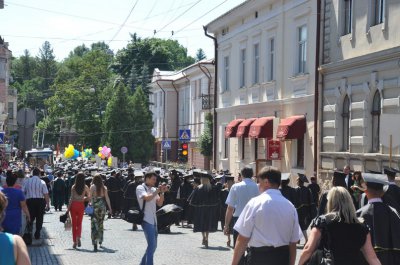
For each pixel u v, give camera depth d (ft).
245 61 130.72
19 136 88.79
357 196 55.83
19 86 493.77
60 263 50.90
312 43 100.01
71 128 325.42
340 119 92.02
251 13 125.80
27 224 63.52
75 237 60.95
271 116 116.16
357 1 86.43
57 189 114.42
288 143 107.76
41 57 572.10
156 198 45.09
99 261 52.11
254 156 125.90
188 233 76.74
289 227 24.99
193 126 217.97
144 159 253.85
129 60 341.00
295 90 106.42
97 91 289.53
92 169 126.00
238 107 133.59
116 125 251.80
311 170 99.45
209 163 194.90
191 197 62.54
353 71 87.04
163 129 256.93
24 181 65.21
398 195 43.60
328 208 23.98
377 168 80.48
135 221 44.16
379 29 80.64
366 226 23.71
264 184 25.62
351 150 87.51
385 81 78.69
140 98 255.70
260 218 24.75
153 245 44.50
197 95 213.87
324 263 23.48
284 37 110.93
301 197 62.28
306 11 101.65
